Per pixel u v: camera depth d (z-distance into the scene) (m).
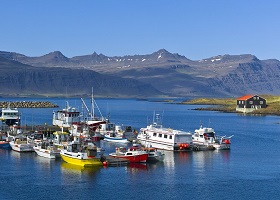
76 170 84.69
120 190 71.88
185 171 85.75
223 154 106.25
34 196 68.25
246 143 129.25
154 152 94.62
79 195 69.00
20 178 78.50
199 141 116.19
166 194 70.12
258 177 81.94
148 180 78.25
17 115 148.75
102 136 127.19
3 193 69.56
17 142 106.00
